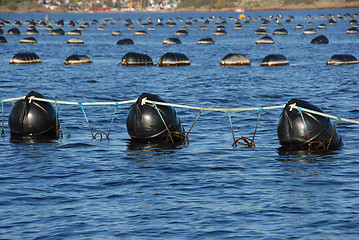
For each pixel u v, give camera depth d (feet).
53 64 427.74
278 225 92.73
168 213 98.58
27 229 91.81
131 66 407.85
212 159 137.39
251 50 572.92
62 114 202.59
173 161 135.44
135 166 130.72
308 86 283.59
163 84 300.61
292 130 146.00
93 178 120.78
